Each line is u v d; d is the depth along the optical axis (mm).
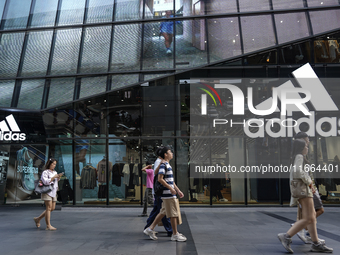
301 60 12133
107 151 12234
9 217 9438
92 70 13125
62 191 12094
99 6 14172
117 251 4559
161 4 13523
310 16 12438
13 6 15031
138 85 12555
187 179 11805
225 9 13031
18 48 14102
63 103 12727
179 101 12273
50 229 6793
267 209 11219
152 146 12102
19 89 13453
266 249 4676
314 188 5027
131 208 11711
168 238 5715
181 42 12906
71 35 13875
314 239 4469
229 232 6422
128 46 13227
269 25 12555
